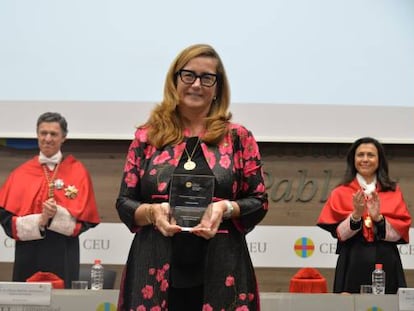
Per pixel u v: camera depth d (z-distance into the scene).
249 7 5.19
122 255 5.09
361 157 4.37
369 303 3.23
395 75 5.11
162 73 5.14
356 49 5.14
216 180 1.94
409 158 5.18
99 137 5.07
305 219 5.14
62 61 5.13
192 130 2.07
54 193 4.48
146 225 1.95
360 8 5.18
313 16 5.17
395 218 4.22
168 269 1.88
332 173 5.16
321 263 5.09
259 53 5.15
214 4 5.20
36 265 4.30
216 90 2.11
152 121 2.06
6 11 5.16
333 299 3.24
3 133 5.05
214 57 2.08
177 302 1.93
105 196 5.16
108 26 5.17
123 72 5.13
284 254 5.10
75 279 4.39
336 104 5.09
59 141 4.61
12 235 4.30
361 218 4.12
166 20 5.18
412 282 4.99
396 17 5.16
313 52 5.14
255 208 1.95
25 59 5.12
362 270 4.11
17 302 3.18
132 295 1.90
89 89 5.11
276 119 5.09
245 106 5.09
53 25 5.16
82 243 5.08
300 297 3.25
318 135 5.08
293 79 5.12
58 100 5.10
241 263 1.92
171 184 1.90
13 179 4.55
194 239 1.90
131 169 2.02
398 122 5.07
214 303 1.85
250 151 2.02
